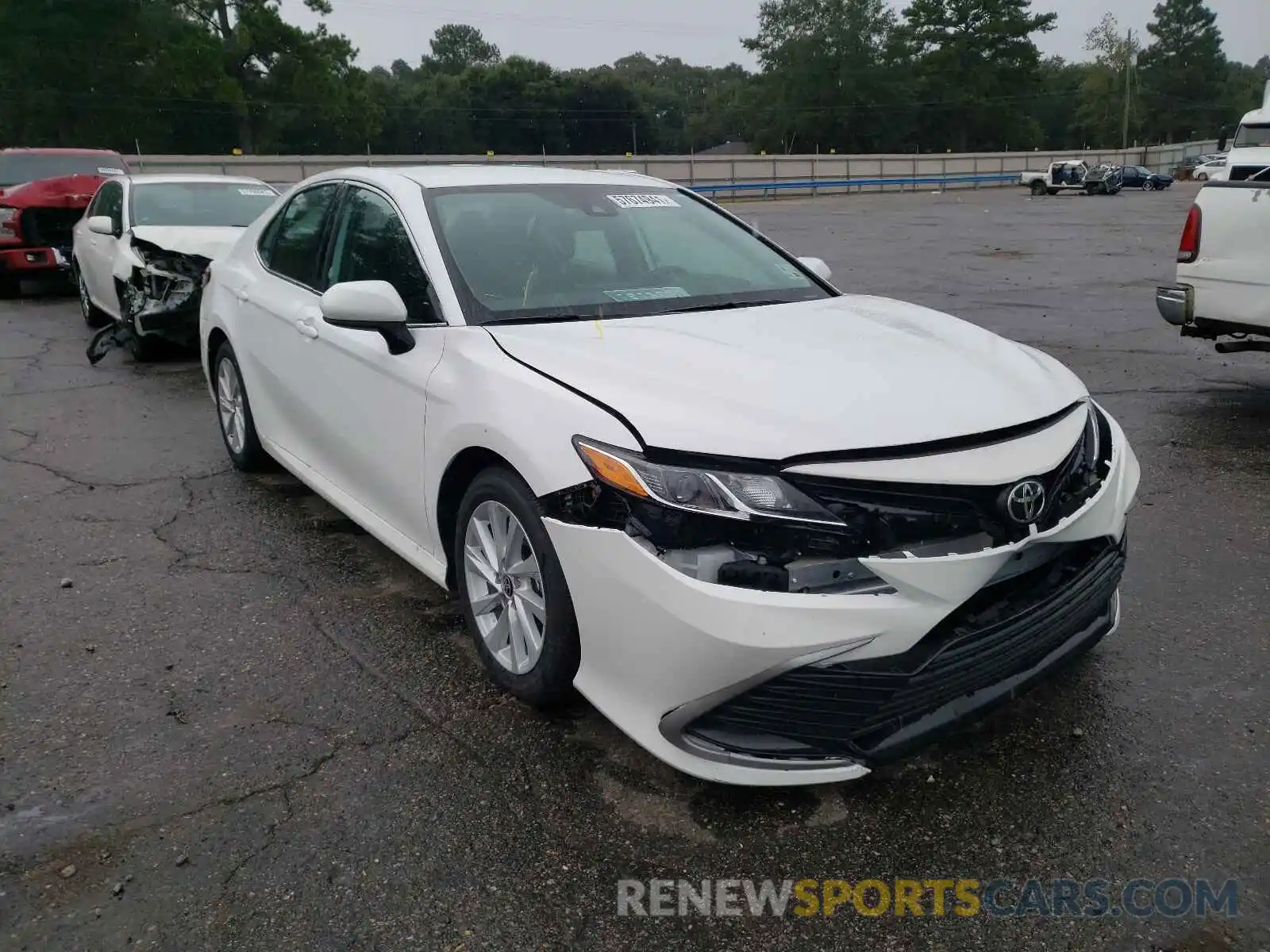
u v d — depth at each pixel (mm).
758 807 2697
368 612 3857
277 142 70000
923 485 2459
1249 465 5375
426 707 3184
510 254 3648
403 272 3684
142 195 9219
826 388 2727
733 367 2852
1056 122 113688
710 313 3516
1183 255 6086
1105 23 100562
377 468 3748
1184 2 114125
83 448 6051
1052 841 2557
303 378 4309
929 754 2926
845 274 14453
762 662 2385
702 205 4457
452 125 96125
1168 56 115812
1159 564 4160
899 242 20359
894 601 2402
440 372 3281
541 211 3926
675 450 2510
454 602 3939
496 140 98562
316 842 2570
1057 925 2291
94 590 4047
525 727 3062
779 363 2900
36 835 2596
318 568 4266
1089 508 2715
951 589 2424
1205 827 2586
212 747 2980
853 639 2379
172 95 61250
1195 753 2889
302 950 2230
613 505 2592
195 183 9594
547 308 3453
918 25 97062
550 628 2855
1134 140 100812
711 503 2439
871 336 3242
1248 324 5805
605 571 2574
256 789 2777
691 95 135750
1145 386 7141
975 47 95250
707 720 2531
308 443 4461
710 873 2465
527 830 2613
